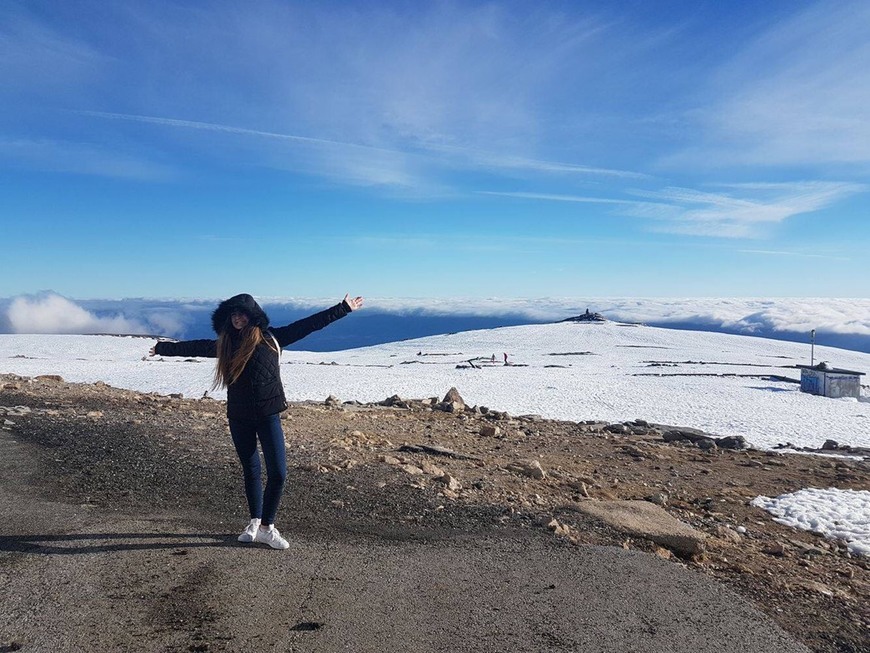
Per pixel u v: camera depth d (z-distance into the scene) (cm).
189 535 505
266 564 452
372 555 483
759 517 866
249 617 372
